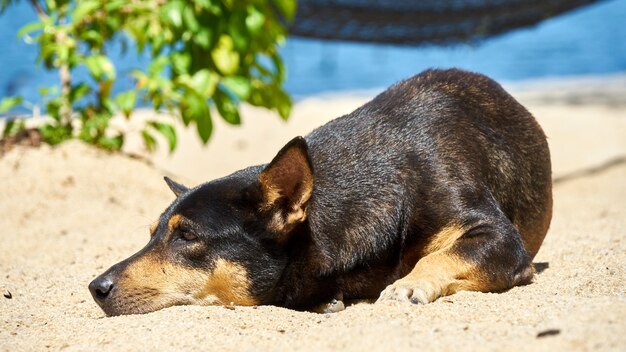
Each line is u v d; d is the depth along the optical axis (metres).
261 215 7.22
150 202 11.62
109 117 12.38
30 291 8.25
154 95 12.18
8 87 27.28
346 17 15.73
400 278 7.66
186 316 6.81
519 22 16.25
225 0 12.09
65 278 8.62
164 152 17.06
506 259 7.46
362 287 7.57
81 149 12.43
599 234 10.01
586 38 38.53
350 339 5.89
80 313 7.54
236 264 7.21
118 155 12.62
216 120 19.19
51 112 12.39
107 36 12.50
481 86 8.46
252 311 6.98
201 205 7.26
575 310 6.18
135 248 9.57
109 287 7.18
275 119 19.31
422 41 16.70
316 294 7.45
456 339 5.75
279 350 5.92
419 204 7.57
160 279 7.19
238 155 17.06
